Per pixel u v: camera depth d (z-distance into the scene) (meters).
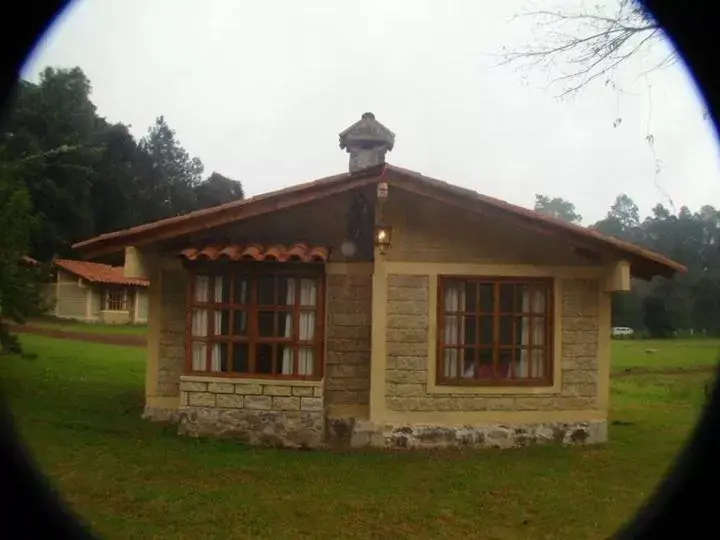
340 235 10.49
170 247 10.77
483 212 9.82
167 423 10.56
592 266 10.41
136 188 50.50
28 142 37.97
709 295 42.47
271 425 9.75
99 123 51.09
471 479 8.18
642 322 45.09
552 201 68.75
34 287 13.03
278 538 6.10
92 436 9.48
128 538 5.94
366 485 7.84
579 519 6.82
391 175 9.77
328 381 10.30
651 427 11.88
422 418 10.01
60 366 16.77
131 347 23.73
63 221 43.16
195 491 7.33
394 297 10.12
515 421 10.13
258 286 10.09
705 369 23.34
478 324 10.23
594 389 10.34
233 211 9.98
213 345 10.04
